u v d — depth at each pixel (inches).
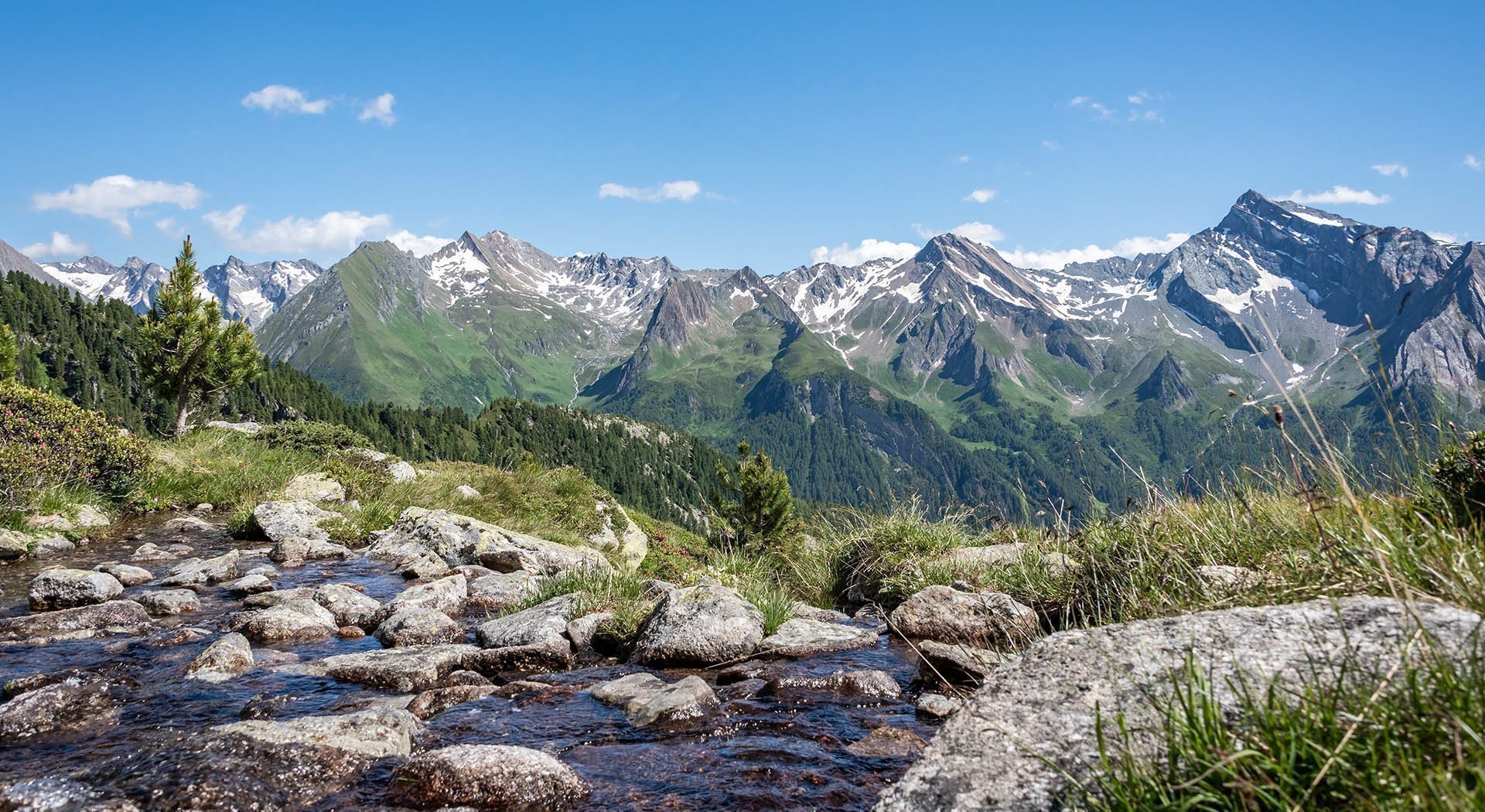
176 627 361.7
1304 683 122.9
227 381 1084.5
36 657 307.3
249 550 602.5
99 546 577.0
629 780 198.2
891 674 297.9
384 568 561.9
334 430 1045.2
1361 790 103.7
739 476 1018.7
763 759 211.6
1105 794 117.0
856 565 484.7
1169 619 156.6
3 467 575.8
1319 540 192.5
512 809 179.6
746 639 334.3
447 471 1007.0
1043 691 144.1
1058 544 350.0
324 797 182.2
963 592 347.6
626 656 340.2
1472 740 102.0
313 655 333.1
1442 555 159.8
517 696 270.4
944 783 128.7
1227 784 105.6
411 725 227.9
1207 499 271.7
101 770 187.0
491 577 507.2
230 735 201.9
